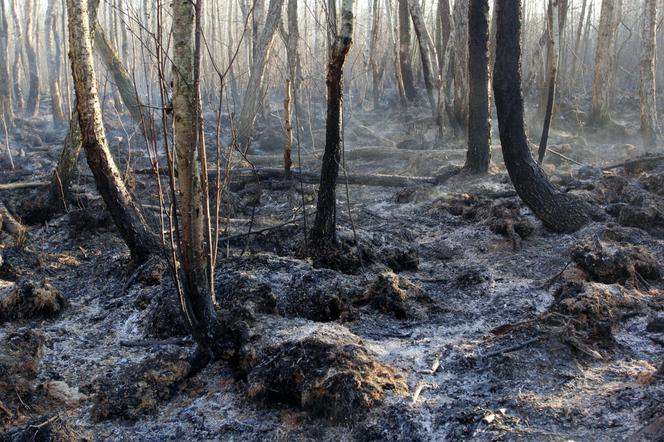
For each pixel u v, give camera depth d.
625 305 5.11
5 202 9.67
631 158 10.59
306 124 16.72
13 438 3.79
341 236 6.34
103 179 6.78
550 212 7.26
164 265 6.44
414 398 3.84
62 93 23.38
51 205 9.32
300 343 4.23
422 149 13.83
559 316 4.70
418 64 24.67
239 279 5.38
